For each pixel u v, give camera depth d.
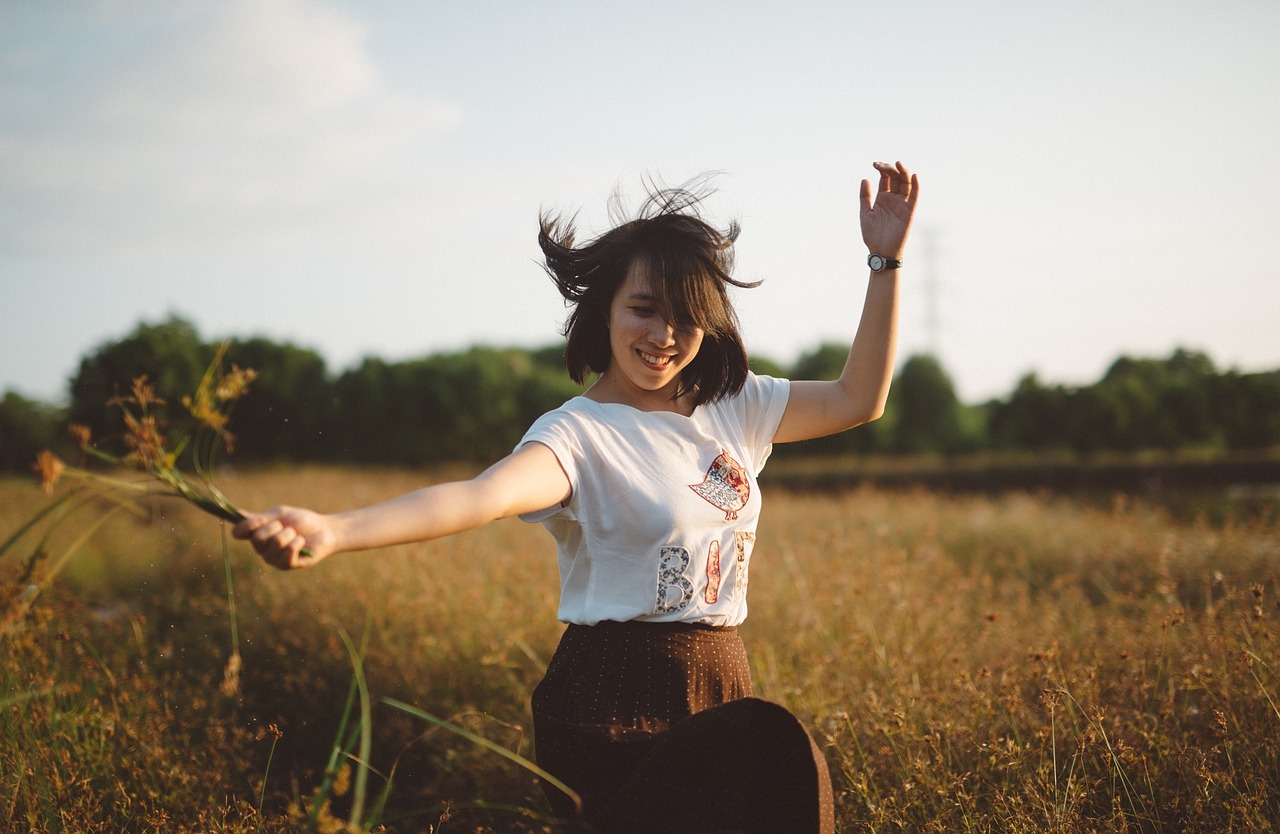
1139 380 15.60
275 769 3.39
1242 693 2.72
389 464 19.48
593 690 2.03
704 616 2.08
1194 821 2.32
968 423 26.39
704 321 2.13
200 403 2.04
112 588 5.42
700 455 2.19
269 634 4.23
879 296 2.40
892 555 4.74
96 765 2.69
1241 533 5.24
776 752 1.86
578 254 2.24
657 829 1.83
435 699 3.68
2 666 2.82
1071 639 3.56
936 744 2.60
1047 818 2.31
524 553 5.49
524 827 2.91
